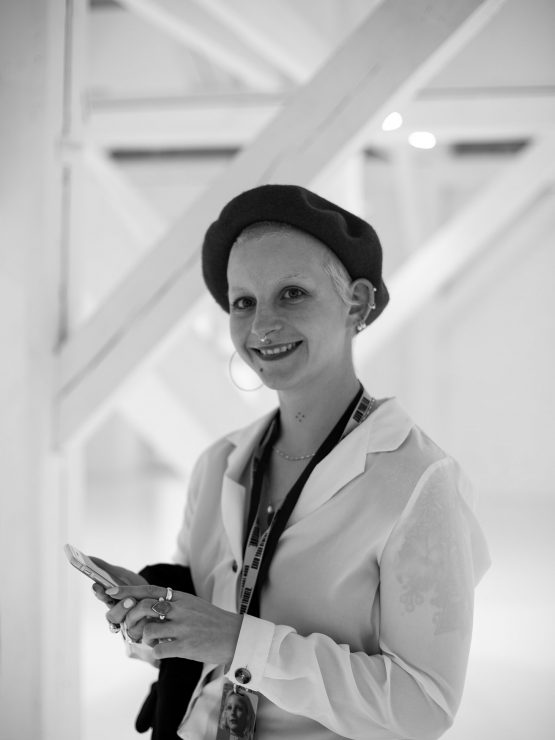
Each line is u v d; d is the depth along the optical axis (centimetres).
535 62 327
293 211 134
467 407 1078
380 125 202
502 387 1069
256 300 138
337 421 143
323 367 140
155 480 1178
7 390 197
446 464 131
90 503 938
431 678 120
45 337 202
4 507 197
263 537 138
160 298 202
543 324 1055
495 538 745
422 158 892
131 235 403
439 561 122
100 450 1280
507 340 1066
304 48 363
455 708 120
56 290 211
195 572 155
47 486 202
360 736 124
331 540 131
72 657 216
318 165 194
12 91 201
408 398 1058
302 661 120
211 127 378
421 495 126
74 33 218
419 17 190
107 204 399
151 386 374
